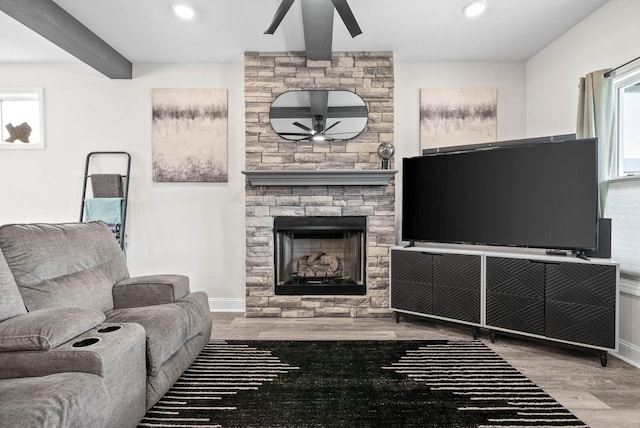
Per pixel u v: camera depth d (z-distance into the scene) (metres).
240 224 3.88
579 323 2.51
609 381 2.23
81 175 3.86
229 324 3.39
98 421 1.33
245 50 3.57
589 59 2.95
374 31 3.19
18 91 3.83
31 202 3.86
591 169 2.61
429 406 1.94
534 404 1.96
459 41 3.39
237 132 3.87
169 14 2.87
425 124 3.85
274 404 1.96
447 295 3.12
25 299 1.78
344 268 3.87
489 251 3.13
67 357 1.40
